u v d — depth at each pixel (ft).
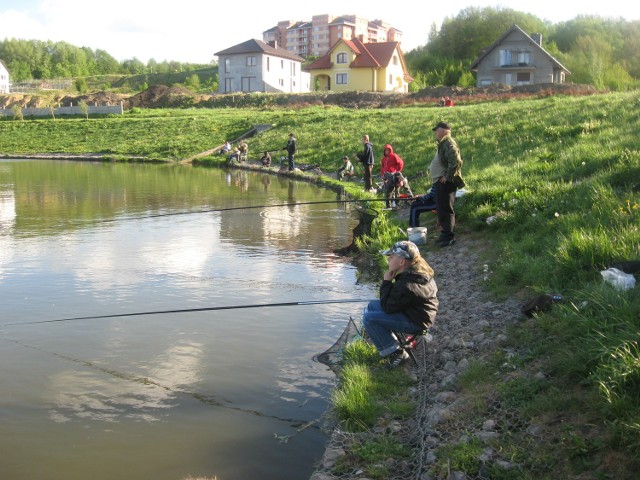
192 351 21.74
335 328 23.95
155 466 14.65
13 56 514.68
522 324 19.58
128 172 94.58
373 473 13.47
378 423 15.94
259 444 15.67
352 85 229.04
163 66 520.01
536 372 16.07
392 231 37.01
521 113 74.49
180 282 30.94
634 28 298.15
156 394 18.42
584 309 18.01
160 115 172.76
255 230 44.96
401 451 14.35
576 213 27.07
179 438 15.93
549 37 311.88
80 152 132.36
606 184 29.71
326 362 20.70
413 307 18.97
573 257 21.98
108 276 32.12
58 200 61.52
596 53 239.30
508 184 37.83
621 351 14.26
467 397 15.90
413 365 19.29
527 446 13.17
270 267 34.01
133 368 20.30
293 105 168.66
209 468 14.58
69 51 529.04
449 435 14.44
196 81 320.29
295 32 558.56
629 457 11.73
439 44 317.83
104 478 14.16
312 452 15.28
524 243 26.71
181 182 78.64
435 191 33.37
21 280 31.37
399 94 167.73
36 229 45.57
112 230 45.09
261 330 23.81
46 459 14.92
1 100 260.83
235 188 71.46
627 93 75.61
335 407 17.03
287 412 17.34
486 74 208.23
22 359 21.02
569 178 35.81
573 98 82.02
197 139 128.98
